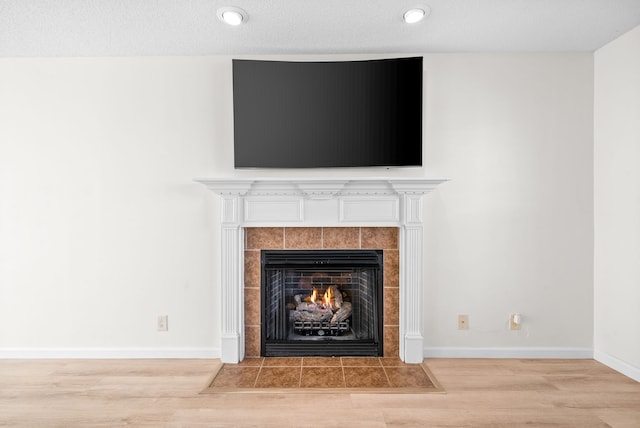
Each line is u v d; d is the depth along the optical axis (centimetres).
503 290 289
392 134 281
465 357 289
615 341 268
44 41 264
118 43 269
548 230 288
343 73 282
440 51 286
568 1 222
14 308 290
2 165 288
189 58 289
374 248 293
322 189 275
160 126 289
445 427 198
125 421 204
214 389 239
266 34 260
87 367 274
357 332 301
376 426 199
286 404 221
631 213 254
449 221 289
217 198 290
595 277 285
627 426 198
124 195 289
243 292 291
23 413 212
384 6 229
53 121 287
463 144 288
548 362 280
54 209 288
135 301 290
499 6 228
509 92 287
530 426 199
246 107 282
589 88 286
